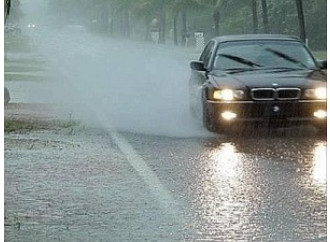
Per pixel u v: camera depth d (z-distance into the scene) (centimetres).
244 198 1123
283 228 958
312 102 1695
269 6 7144
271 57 1870
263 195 1140
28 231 949
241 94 1702
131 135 1762
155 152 1527
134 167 1365
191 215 1024
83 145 1605
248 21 7569
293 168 1353
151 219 1006
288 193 1152
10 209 1058
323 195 1137
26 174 1293
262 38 1922
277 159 1444
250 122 1703
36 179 1254
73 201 1105
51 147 1573
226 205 1081
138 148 1576
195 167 1368
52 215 1027
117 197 1129
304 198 1120
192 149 1564
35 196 1134
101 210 1053
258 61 1861
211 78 1777
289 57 1870
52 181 1239
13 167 1353
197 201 1104
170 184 1223
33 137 1716
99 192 1162
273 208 1059
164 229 959
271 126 1709
